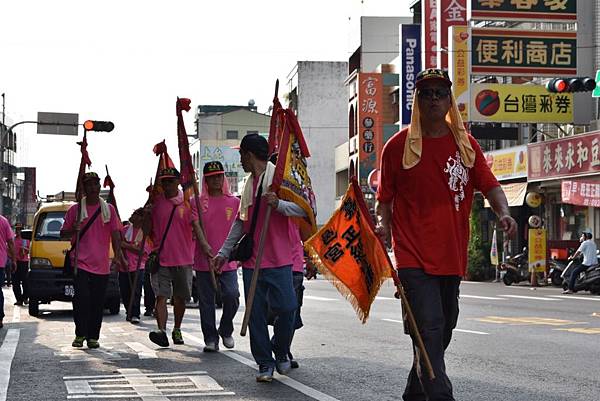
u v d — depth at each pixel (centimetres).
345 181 8644
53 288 2358
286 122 1044
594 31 4291
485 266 4378
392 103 7294
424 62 5197
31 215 11625
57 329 1878
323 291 3347
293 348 1400
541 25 4666
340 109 9938
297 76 9912
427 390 739
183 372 1145
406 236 764
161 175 1430
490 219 4966
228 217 1377
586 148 3684
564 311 2211
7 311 2634
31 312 2397
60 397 968
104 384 1054
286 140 1041
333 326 1788
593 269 3088
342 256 832
